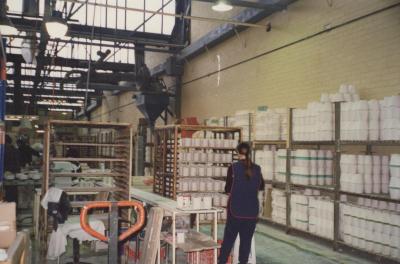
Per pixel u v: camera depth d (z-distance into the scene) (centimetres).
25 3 988
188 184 709
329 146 790
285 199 777
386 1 664
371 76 691
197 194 709
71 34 1173
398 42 639
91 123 591
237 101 1125
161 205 522
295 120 755
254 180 488
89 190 612
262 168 841
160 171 783
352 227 616
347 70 744
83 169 982
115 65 1466
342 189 642
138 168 1443
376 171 618
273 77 970
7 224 347
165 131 764
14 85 1822
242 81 1102
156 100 1399
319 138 687
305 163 719
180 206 495
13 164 932
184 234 494
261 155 847
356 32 726
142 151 1447
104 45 1284
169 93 1446
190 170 724
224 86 1195
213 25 1234
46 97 2655
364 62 706
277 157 812
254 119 878
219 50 1225
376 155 624
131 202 318
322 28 810
